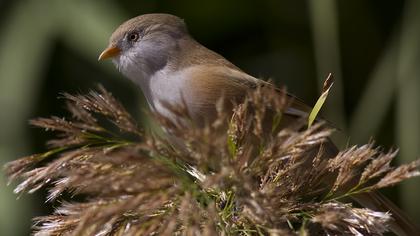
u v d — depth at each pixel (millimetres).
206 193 5750
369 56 14211
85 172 5328
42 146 12250
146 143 5238
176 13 14383
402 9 14133
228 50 14617
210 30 14594
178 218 5473
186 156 5328
